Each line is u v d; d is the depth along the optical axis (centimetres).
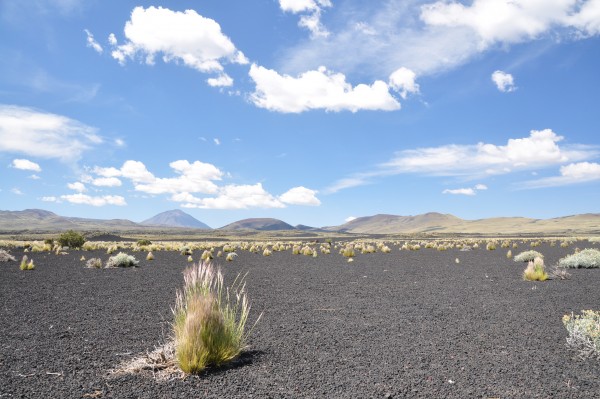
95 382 532
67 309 1092
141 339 767
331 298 1307
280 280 1823
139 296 1330
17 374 562
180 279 1836
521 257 2834
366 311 1083
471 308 1119
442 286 1598
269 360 641
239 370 591
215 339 614
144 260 3092
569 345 733
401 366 615
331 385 532
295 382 542
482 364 626
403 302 1228
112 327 870
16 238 11119
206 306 627
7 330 841
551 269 2089
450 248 4925
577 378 565
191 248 4750
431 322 940
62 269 2306
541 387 531
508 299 1263
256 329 867
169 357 619
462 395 504
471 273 2086
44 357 646
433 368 607
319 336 805
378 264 2717
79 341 752
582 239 7225
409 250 4584
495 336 804
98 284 1648
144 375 564
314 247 5934
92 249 4553
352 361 639
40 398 476
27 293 1391
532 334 819
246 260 3167
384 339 781
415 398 493
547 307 1120
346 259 3250
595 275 1884
